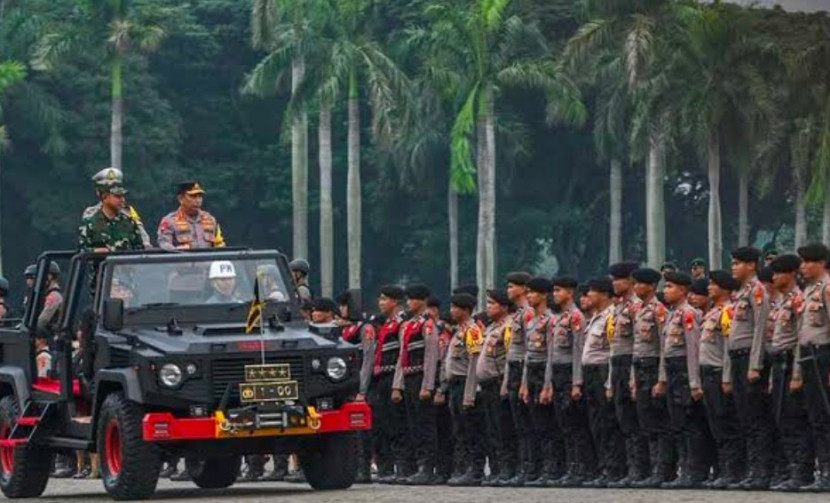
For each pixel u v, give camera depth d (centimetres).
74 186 17850
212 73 19388
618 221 15812
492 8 13275
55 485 5112
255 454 4006
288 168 19100
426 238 18238
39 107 17112
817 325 3794
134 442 3859
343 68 13600
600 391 4319
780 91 12250
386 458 4900
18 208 18050
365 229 18962
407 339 4803
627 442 4262
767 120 12144
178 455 3934
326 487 4131
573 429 4409
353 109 14175
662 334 4156
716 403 4047
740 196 14325
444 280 18625
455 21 13388
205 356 3853
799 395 3831
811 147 12350
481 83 13375
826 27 13600
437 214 18300
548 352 4428
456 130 13400
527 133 16925
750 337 3969
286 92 18912
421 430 4800
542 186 17975
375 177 18888
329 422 3919
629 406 4241
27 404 4350
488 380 4625
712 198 12375
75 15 16100
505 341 4603
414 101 13712
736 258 3988
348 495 3909
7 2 17662
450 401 4731
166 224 4391
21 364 4425
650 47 12381
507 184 17212
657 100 12319
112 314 4003
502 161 17088
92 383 4078
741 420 4000
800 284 4525
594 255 18438
